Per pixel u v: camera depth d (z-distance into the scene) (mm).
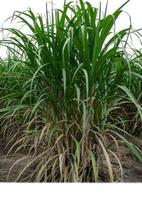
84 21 1999
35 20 2068
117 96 2135
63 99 2062
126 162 2678
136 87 3135
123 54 2053
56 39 1981
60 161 2010
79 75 1995
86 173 2150
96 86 2014
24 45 2135
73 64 2021
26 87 2262
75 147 2127
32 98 2402
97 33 1905
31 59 2107
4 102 3205
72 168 2021
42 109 2152
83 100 2025
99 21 1929
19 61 2189
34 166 2578
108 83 2023
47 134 2164
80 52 1948
